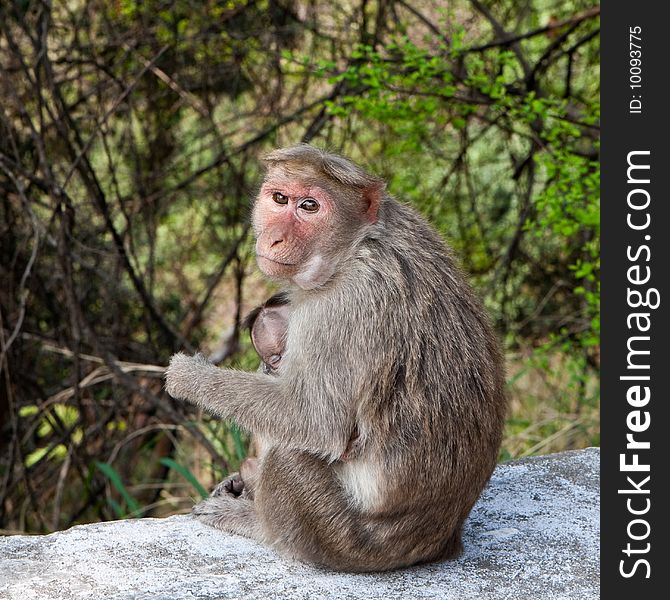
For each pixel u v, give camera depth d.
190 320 10.43
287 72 9.65
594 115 9.13
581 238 10.30
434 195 10.77
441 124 9.41
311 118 10.41
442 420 4.14
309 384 4.17
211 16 9.72
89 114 9.31
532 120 8.27
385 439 4.12
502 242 10.93
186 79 9.96
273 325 4.73
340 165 4.23
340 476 4.30
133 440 9.64
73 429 8.47
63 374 10.29
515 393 9.80
